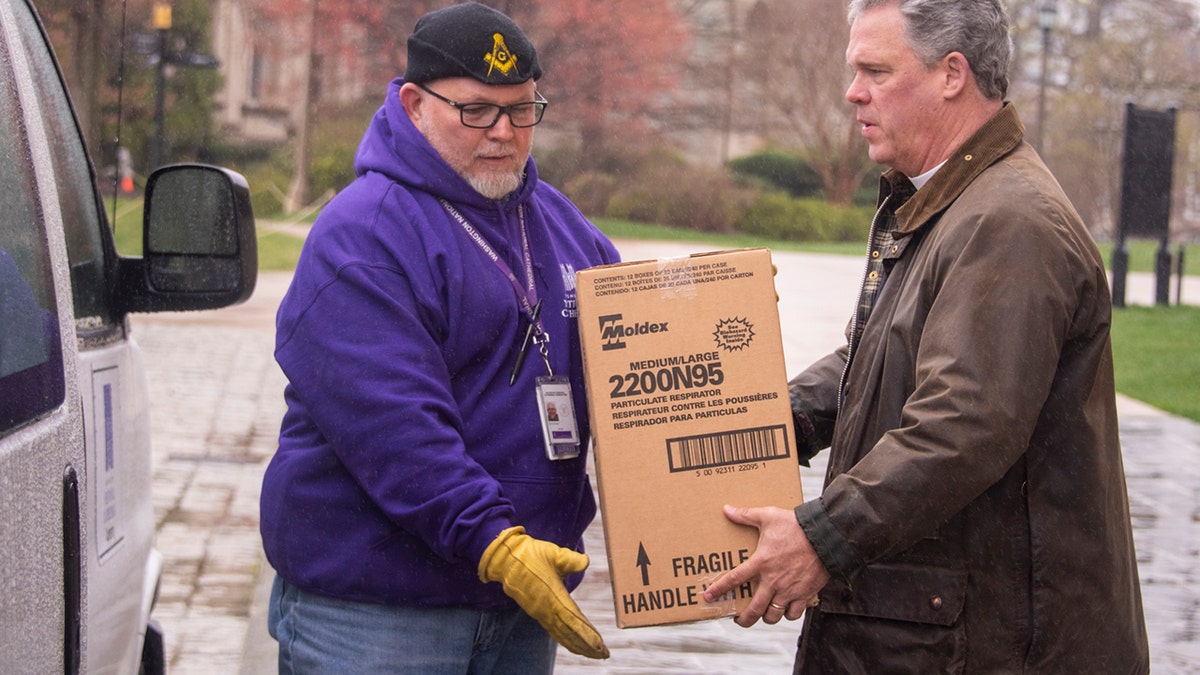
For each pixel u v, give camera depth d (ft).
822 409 9.99
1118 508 8.50
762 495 8.46
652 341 8.46
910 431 7.95
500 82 8.84
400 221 8.89
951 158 8.54
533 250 9.56
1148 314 56.90
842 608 8.63
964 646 8.32
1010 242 7.97
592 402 8.41
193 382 34.86
